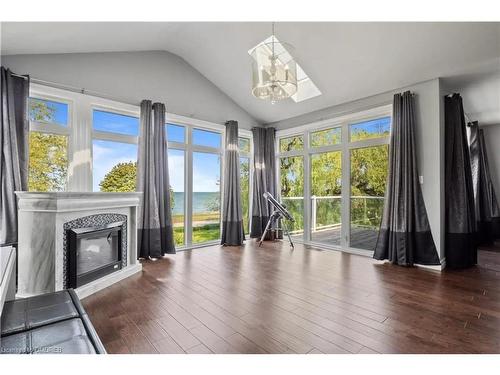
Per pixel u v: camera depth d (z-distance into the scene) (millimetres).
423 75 3525
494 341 1849
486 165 5625
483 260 3994
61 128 3467
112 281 2982
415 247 3635
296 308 2369
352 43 3383
